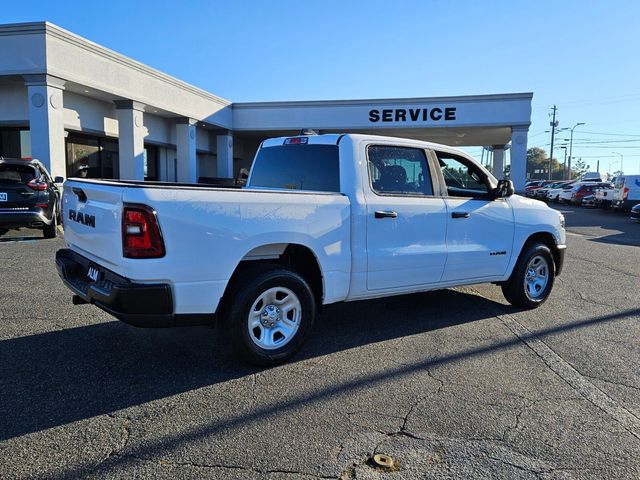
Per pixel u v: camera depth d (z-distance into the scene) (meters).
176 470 2.81
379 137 5.10
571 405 3.72
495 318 5.95
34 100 15.32
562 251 6.75
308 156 5.21
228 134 28.05
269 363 4.28
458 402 3.73
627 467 2.94
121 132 19.69
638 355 4.79
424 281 5.33
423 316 5.96
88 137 20.27
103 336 4.93
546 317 6.05
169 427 3.27
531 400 3.79
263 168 5.74
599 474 2.87
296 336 4.44
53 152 15.55
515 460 2.99
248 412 3.50
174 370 4.19
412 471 2.85
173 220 3.70
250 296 4.11
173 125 24.91
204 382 3.97
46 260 8.62
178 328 5.23
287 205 4.26
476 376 4.21
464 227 5.57
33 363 4.25
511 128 26.42
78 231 4.48
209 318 3.93
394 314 6.02
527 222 6.20
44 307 5.81
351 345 4.91
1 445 3.01
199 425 3.31
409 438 3.21
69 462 2.86
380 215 4.86
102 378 3.99
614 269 9.49
